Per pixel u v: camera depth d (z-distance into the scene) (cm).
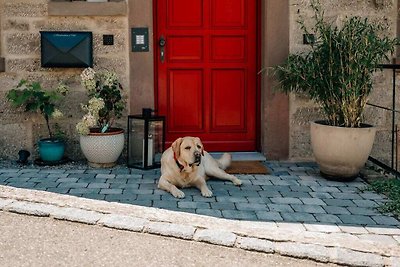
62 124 653
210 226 419
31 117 651
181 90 688
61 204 464
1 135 653
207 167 563
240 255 373
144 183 559
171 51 683
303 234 411
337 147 558
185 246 386
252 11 684
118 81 649
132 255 369
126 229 413
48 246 382
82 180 566
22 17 638
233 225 425
